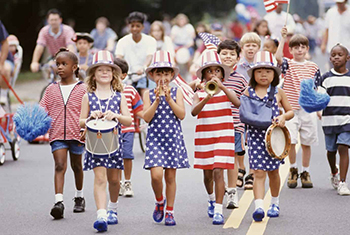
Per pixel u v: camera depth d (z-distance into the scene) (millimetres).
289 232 10484
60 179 11711
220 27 24609
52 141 11781
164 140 11008
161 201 11172
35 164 17812
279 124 10945
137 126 19109
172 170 11078
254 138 11164
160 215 11180
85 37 20781
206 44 13445
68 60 11938
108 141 10555
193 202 12828
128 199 13250
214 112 11391
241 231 10609
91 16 62031
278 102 11344
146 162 10969
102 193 10711
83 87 11984
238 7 57344
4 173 16422
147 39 19344
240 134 12711
